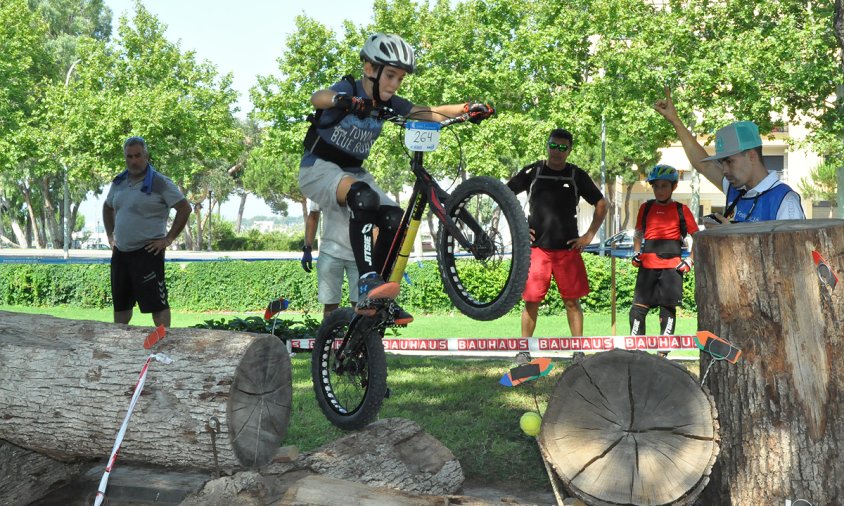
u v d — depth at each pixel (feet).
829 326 11.72
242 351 11.83
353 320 14.08
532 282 22.50
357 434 14.35
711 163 16.70
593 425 11.77
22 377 12.62
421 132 12.47
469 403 19.51
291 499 11.41
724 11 68.13
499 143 75.56
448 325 46.14
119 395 12.04
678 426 11.55
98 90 97.35
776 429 11.94
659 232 25.40
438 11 82.43
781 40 64.28
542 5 78.69
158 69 96.58
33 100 104.37
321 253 18.71
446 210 12.35
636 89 68.49
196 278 61.67
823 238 11.73
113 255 22.36
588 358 11.76
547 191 22.31
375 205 12.63
